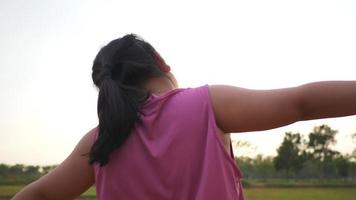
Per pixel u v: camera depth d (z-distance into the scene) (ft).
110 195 5.02
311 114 4.46
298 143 311.06
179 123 4.85
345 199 216.74
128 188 4.91
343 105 4.28
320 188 261.44
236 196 4.73
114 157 5.03
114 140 4.95
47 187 5.55
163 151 4.81
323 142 307.58
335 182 286.25
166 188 4.77
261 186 265.54
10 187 169.07
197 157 4.76
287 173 306.55
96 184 5.26
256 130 4.69
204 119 4.81
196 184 4.70
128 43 5.50
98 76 5.38
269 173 305.73
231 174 4.71
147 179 4.83
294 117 4.49
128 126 4.94
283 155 309.63
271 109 4.50
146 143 4.90
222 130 4.84
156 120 4.96
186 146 4.78
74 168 5.55
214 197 4.53
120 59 5.38
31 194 5.57
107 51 5.48
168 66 5.63
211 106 4.81
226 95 4.81
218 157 4.64
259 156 304.09
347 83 4.31
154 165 4.83
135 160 4.91
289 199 211.20
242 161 297.33
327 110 4.36
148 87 5.34
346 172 300.61
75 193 5.63
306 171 306.76
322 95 4.32
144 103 5.08
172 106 4.99
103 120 4.99
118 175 4.98
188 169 4.74
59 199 5.60
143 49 5.47
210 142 4.67
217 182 4.57
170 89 5.42
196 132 4.80
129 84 5.32
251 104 4.61
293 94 4.43
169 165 4.77
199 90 4.99
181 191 4.72
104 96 5.04
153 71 5.39
